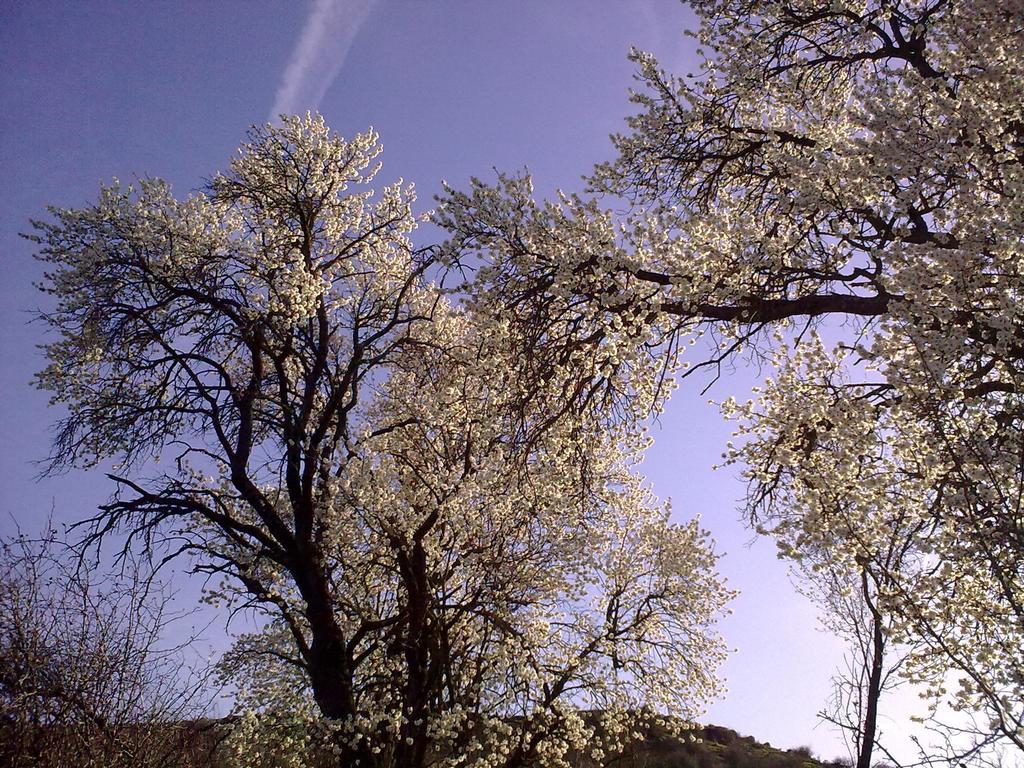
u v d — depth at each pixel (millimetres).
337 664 13625
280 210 16984
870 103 9070
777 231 10617
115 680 8836
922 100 9258
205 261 15141
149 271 14867
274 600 14445
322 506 14422
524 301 10641
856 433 8820
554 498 13977
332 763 14398
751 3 12180
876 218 9203
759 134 12008
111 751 8719
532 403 10859
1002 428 7465
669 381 10320
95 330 14320
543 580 16188
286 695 14562
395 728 13289
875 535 8703
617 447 13203
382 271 17594
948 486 8438
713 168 12422
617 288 10016
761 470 10305
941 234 8617
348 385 15453
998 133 8484
